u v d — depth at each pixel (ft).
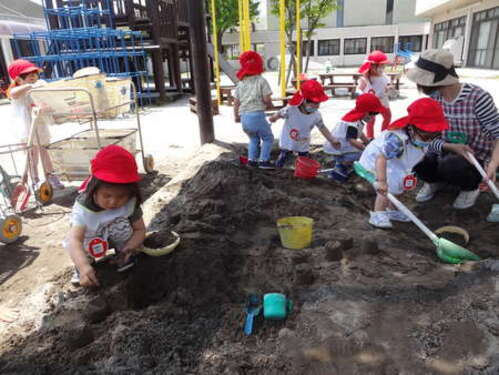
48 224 13.78
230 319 7.59
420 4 97.91
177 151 22.90
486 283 7.73
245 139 24.08
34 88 15.47
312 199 13.52
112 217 8.59
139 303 8.67
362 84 21.08
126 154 8.09
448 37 92.17
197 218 11.62
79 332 7.02
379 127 25.98
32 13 65.82
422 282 8.13
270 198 12.84
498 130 11.61
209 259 9.21
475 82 50.72
